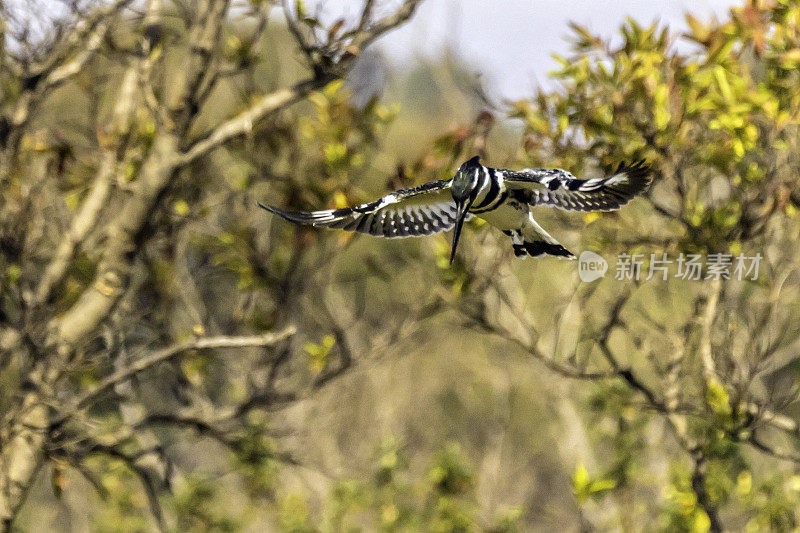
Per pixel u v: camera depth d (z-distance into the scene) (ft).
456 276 42.47
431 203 26.63
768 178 37.14
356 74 52.80
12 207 43.80
